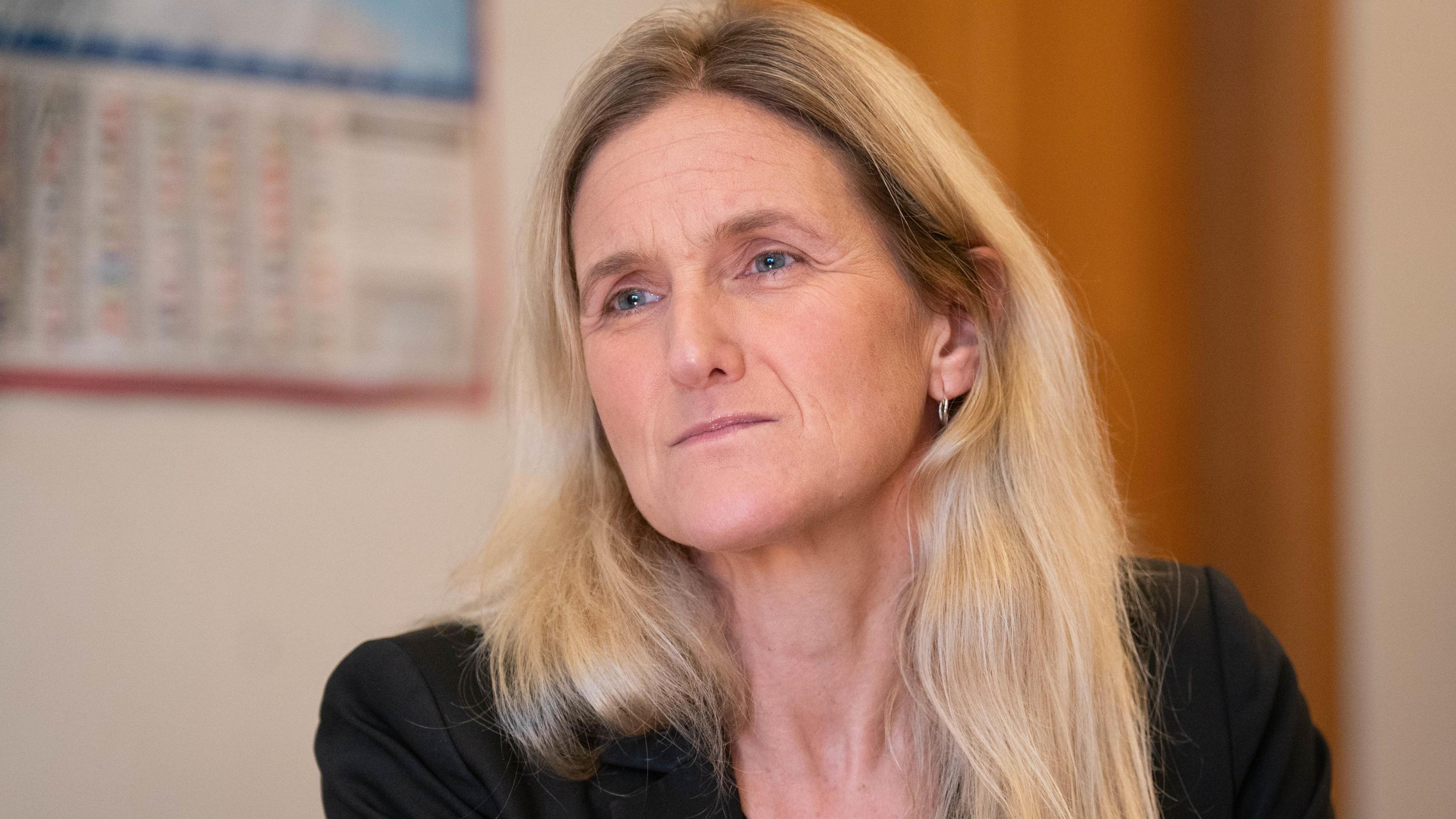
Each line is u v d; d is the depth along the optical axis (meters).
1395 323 8.29
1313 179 8.09
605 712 4.16
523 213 4.64
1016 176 8.24
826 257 4.03
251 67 6.79
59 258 6.37
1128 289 8.59
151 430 6.54
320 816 6.82
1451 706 8.34
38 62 6.34
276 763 6.73
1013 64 8.33
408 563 7.10
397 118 7.13
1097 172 8.56
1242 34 8.40
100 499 6.41
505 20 7.46
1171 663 4.65
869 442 3.98
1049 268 5.08
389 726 4.18
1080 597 4.42
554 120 4.45
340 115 6.98
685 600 4.38
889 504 4.40
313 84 6.92
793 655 4.29
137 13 6.55
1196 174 8.70
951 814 4.23
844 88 4.14
